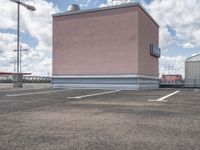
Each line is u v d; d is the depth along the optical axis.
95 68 19.31
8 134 3.73
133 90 17.16
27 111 6.14
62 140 3.38
